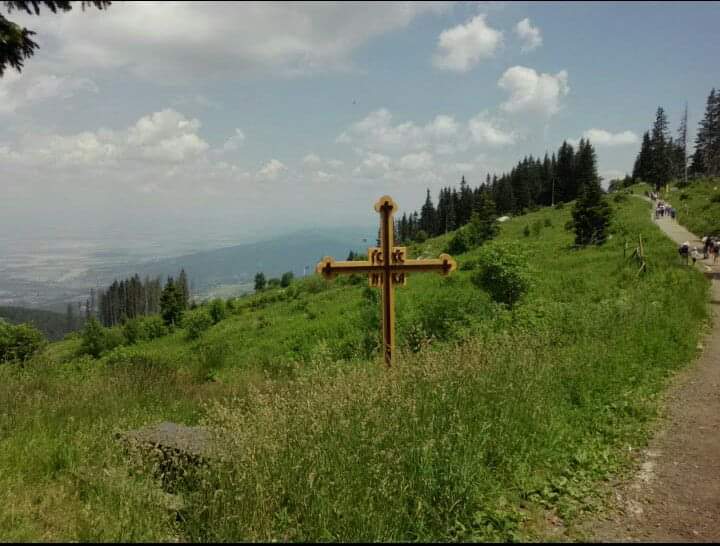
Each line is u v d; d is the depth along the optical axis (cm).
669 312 1402
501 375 676
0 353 2336
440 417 535
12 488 472
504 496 466
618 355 920
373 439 455
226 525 379
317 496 399
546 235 5038
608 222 3903
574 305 1505
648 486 521
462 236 5134
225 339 2939
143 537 379
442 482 444
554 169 10294
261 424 489
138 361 1421
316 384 592
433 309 1576
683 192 6775
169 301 5409
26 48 503
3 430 654
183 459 495
